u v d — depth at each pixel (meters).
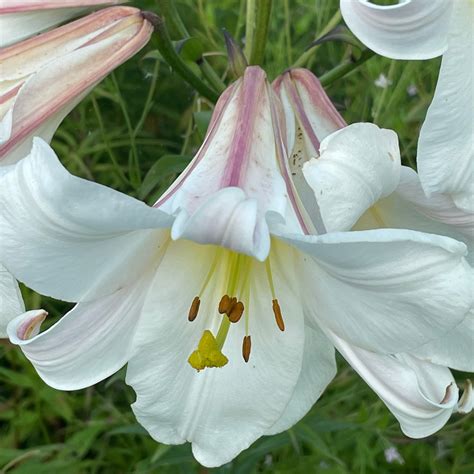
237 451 0.29
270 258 0.28
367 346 0.26
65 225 0.24
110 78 0.52
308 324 0.29
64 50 0.31
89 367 0.28
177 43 0.36
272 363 0.28
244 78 0.30
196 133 0.53
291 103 0.32
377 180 0.26
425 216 0.30
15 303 0.28
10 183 0.23
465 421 0.52
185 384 0.29
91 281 0.26
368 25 0.26
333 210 0.25
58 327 0.26
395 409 0.27
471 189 0.27
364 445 0.50
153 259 0.27
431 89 0.54
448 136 0.27
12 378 0.52
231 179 0.27
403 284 0.23
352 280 0.25
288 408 0.30
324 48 0.59
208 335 0.27
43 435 0.56
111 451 0.54
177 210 0.25
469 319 0.28
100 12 0.31
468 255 0.30
